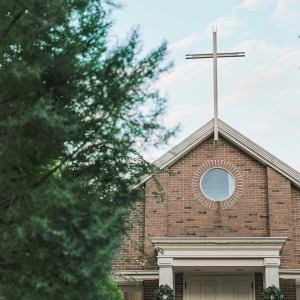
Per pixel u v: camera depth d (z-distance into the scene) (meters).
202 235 17.58
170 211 17.83
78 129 7.05
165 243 16.16
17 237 6.30
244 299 17.50
